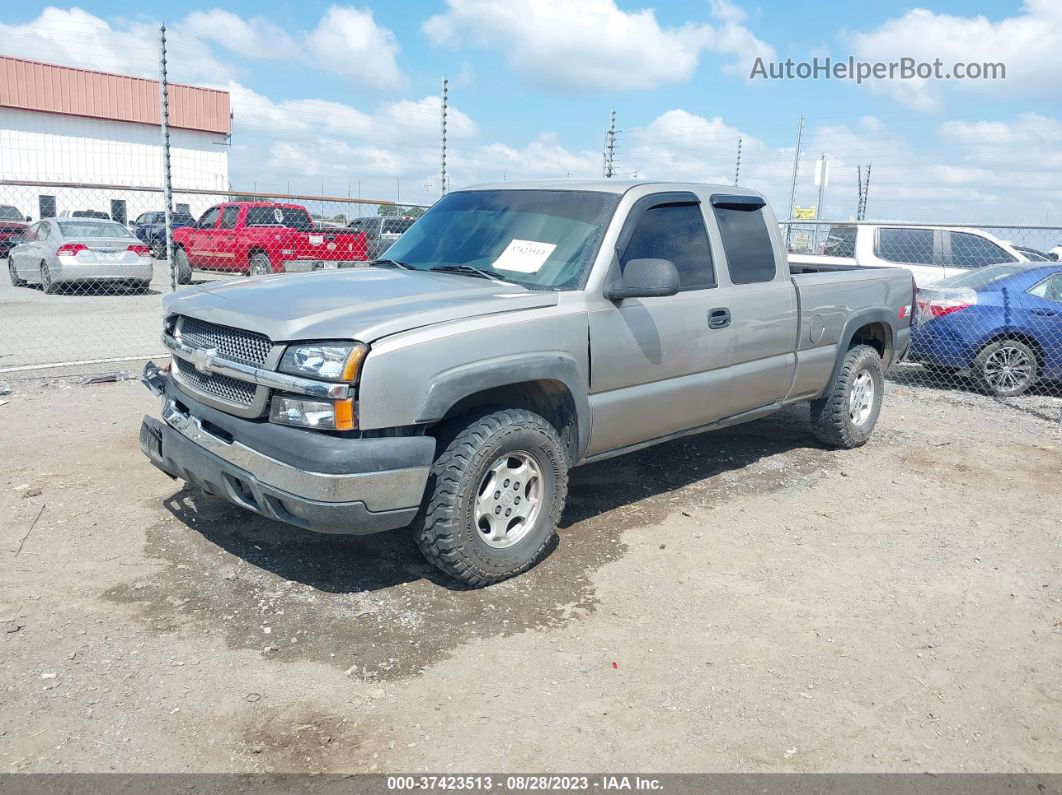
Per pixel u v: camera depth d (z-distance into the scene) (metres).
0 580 3.95
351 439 3.56
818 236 12.19
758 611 4.00
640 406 4.70
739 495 5.57
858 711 3.24
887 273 6.71
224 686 3.21
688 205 5.10
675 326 4.80
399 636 3.62
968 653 3.71
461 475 3.80
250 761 2.81
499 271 4.62
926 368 9.86
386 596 3.96
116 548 4.34
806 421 7.58
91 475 5.39
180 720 3.00
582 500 5.36
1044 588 4.38
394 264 5.04
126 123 35.66
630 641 3.67
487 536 4.03
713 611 3.97
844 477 6.04
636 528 4.93
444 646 3.56
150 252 15.83
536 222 4.80
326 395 3.50
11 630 3.52
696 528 4.97
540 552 4.31
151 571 4.11
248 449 3.70
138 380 8.09
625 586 4.19
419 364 3.64
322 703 3.14
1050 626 3.98
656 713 3.17
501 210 5.04
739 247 5.37
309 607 3.83
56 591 3.88
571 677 3.38
